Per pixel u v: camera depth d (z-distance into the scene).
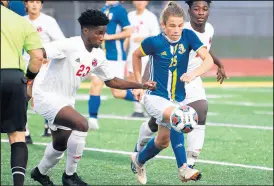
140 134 13.85
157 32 23.89
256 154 17.17
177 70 12.36
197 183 13.98
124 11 21.12
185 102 13.27
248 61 53.50
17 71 10.53
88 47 12.03
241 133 20.53
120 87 12.51
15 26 10.52
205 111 13.23
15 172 10.61
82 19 11.87
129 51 23.62
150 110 12.50
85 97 30.34
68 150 12.20
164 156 16.67
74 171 12.47
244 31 57.62
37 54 10.76
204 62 11.99
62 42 11.91
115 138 19.23
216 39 57.22
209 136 19.84
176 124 11.93
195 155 13.09
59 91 12.33
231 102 29.19
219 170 15.26
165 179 14.30
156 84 12.48
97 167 15.34
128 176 14.52
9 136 11.05
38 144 18.05
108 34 21.06
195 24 13.51
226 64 51.00
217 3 59.94
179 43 12.26
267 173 15.06
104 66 12.36
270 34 57.50
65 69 12.11
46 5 54.81
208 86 36.44
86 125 12.08
